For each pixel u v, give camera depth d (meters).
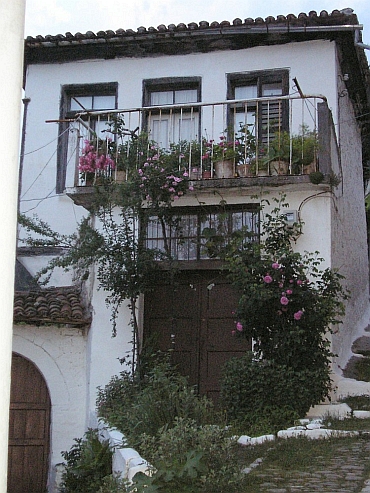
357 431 7.70
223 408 8.52
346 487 5.52
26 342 10.84
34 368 10.79
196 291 10.50
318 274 9.77
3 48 2.71
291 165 10.19
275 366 8.57
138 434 6.98
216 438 5.81
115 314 10.35
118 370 10.25
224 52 12.70
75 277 11.67
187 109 12.78
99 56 13.26
